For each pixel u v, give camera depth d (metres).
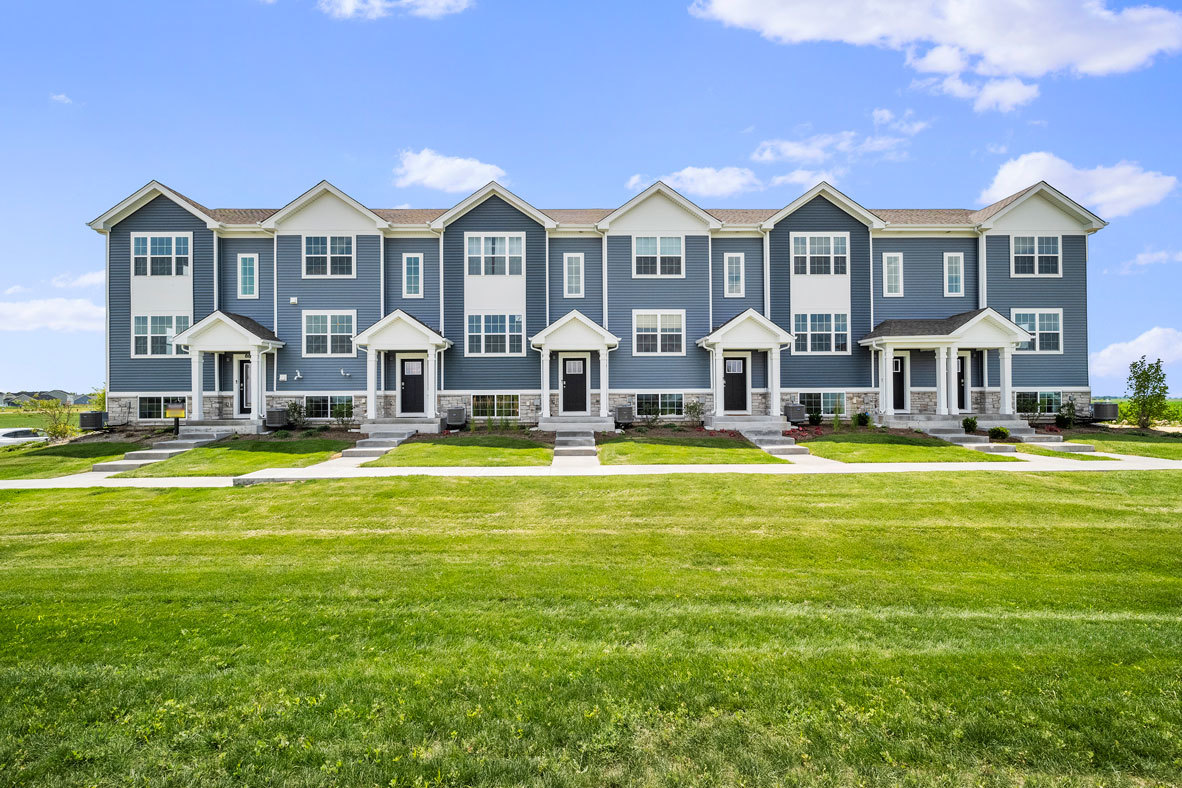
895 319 25.59
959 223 25.70
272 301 24.58
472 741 4.50
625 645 6.01
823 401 25.20
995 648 5.85
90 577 8.16
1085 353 25.70
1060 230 25.77
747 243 25.39
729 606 7.09
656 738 4.52
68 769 4.25
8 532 10.59
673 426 23.27
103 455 19.70
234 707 4.94
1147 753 4.29
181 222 24.48
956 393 23.59
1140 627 6.39
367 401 23.28
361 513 11.51
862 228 25.42
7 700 5.04
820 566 8.60
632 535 10.02
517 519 11.02
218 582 7.92
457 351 24.53
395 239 24.80
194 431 21.64
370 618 6.71
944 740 4.46
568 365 24.66
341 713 4.82
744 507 11.65
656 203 24.86
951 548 9.28
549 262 24.89
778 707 4.87
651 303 24.75
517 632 6.32
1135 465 16.28
